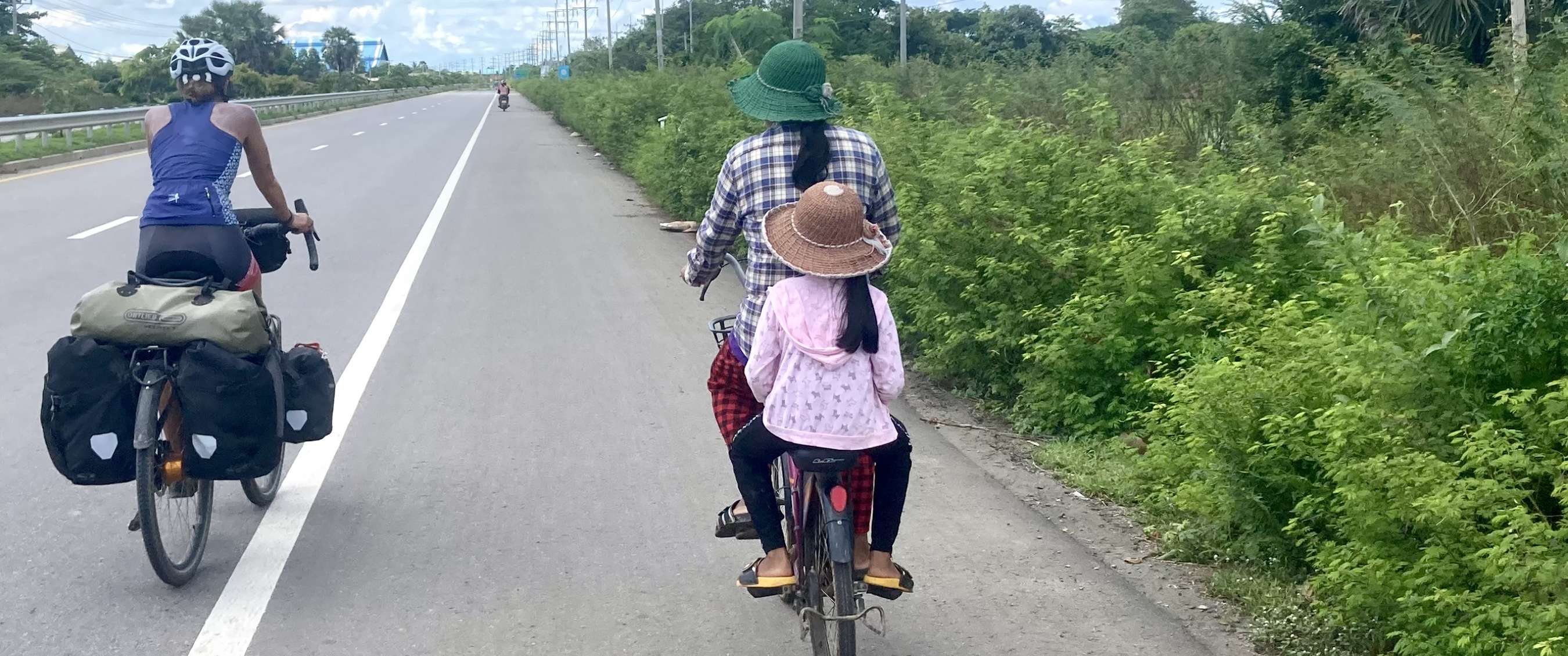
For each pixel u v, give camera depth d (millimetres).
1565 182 6715
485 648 4051
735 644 4125
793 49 3863
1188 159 11211
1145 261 6680
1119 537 5199
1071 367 6625
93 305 4297
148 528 4219
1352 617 3965
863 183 3898
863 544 3762
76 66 61562
